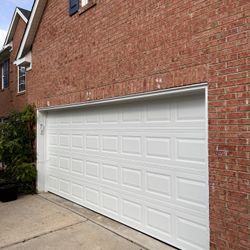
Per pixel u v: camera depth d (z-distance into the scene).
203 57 3.81
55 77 7.35
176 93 4.24
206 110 3.81
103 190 6.02
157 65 4.47
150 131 4.91
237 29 3.45
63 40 7.01
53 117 7.96
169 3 4.30
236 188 3.46
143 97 4.75
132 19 4.96
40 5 7.75
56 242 4.80
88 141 6.52
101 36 5.70
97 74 5.80
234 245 3.48
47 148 8.24
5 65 15.92
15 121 8.37
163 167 4.67
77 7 6.44
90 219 5.80
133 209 5.25
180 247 4.37
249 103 3.33
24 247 4.66
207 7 3.78
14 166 8.07
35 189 8.16
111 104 5.74
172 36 4.24
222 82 3.59
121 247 4.53
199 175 4.10
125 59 5.10
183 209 4.33
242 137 3.39
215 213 3.69
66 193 7.37
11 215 6.23
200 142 4.10
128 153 5.37
